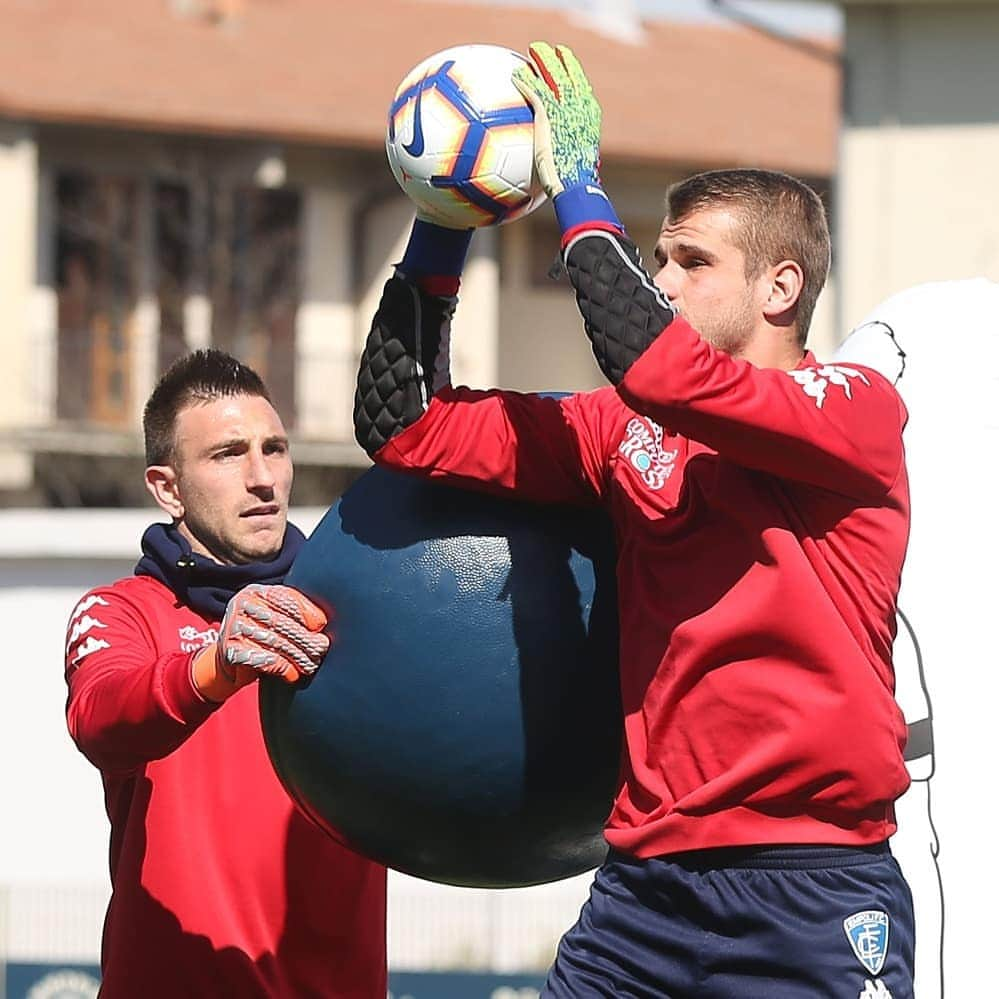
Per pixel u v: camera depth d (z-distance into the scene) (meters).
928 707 17.23
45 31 88.12
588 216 12.84
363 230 88.19
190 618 16.53
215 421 16.62
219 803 16.09
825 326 76.31
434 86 13.50
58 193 86.00
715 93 98.19
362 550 13.95
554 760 13.76
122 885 16.20
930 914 17.03
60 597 43.28
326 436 86.19
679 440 13.40
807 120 97.56
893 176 63.56
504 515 13.93
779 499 12.91
